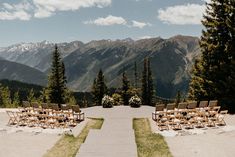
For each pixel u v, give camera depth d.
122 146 18.45
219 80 34.81
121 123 26.50
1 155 17.33
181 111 24.55
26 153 17.67
